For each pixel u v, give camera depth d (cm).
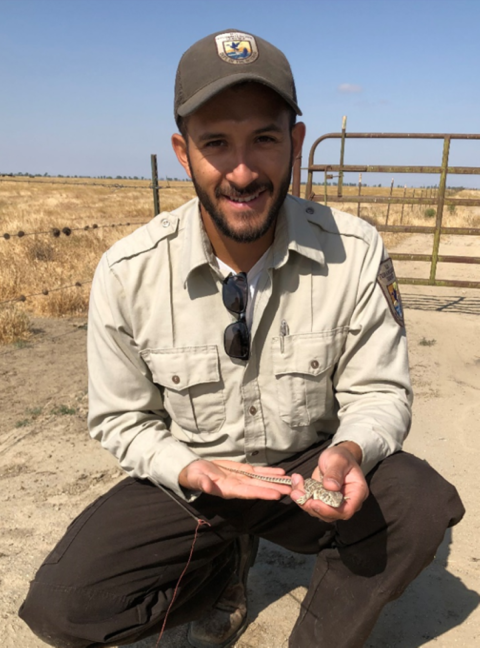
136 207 3003
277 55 151
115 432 175
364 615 159
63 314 666
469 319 618
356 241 173
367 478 160
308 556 243
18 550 246
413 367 465
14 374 462
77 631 158
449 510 152
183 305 169
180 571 172
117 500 172
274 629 203
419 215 2342
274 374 169
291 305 170
